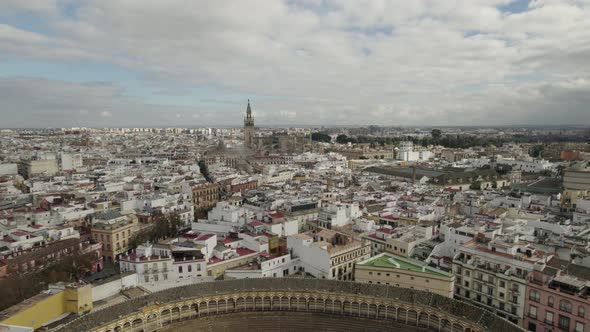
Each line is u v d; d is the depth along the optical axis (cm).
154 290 13662
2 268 14325
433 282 13312
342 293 12962
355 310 12900
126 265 14488
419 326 12112
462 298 13888
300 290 13188
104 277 16825
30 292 13525
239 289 13238
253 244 16300
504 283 12712
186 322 12494
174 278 14525
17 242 16362
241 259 15600
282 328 12556
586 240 15350
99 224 19162
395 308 12475
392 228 17975
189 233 17775
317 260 15200
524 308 12244
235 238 17175
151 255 14962
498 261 13088
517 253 13150
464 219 18488
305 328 12538
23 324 10762
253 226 17725
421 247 16000
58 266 15525
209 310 12962
